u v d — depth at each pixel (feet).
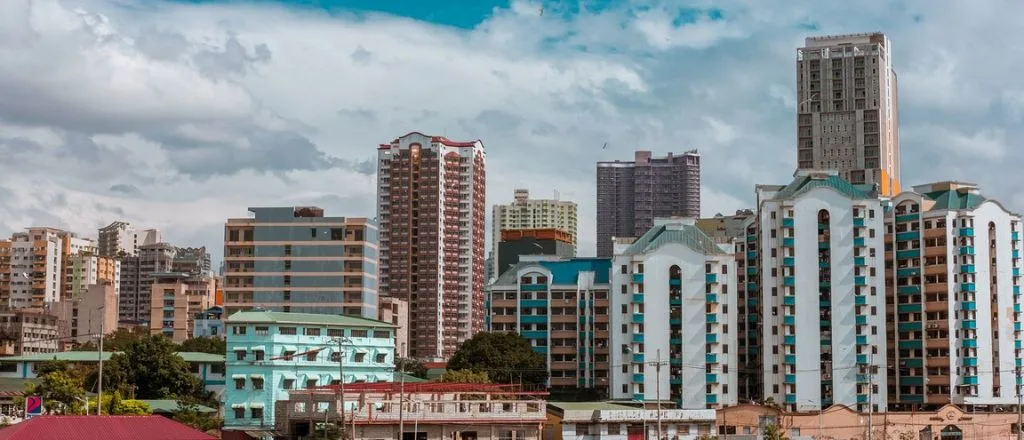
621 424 631.56
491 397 613.52
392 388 593.42
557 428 632.79
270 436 579.48
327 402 565.53
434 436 567.18
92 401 631.56
